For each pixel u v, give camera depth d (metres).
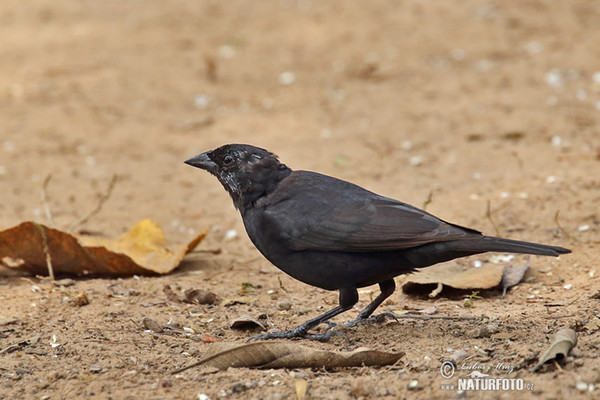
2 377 7.38
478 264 10.58
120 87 20.42
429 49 22.36
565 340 7.05
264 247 8.38
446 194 13.48
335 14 26.33
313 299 9.72
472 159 15.09
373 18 25.59
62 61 22.56
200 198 14.30
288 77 20.91
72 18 27.31
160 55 23.00
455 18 24.95
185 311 9.23
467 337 8.03
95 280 10.49
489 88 19.11
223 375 7.26
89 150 16.78
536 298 9.31
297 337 8.40
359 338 8.29
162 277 10.62
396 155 15.59
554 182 13.29
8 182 15.07
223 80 20.86
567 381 6.55
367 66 20.98
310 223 8.04
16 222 12.86
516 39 22.70
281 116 18.30
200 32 25.27
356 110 18.36
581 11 24.80
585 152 14.73
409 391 6.73
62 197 14.27
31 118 18.47
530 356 7.20
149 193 14.49
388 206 8.02
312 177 8.51
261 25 25.72
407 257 7.84
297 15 26.55
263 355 7.43
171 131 17.77
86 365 7.61
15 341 8.23
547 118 16.86
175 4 28.77
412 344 7.90
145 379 7.25
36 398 6.99
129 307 9.34
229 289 10.06
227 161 8.60
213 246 12.08
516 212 12.27
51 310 9.22
